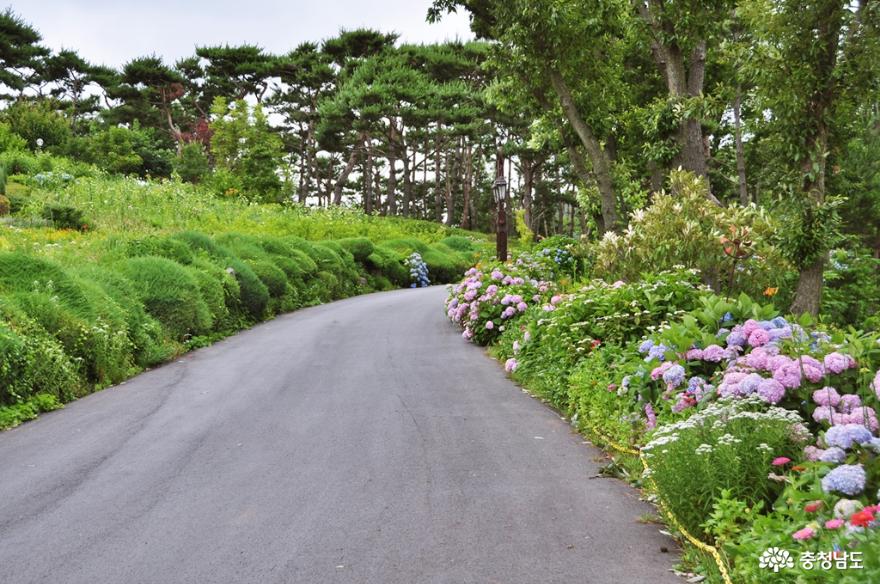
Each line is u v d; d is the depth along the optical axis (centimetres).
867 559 293
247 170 4494
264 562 412
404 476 564
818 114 1080
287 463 607
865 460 379
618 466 574
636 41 1612
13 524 485
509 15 1452
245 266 1730
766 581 331
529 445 650
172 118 6719
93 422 785
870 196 2572
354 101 4728
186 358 1225
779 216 1079
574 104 1589
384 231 3759
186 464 611
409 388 912
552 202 6906
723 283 1086
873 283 1608
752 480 418
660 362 634
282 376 1010
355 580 386
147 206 2556
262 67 5950
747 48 1101
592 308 895
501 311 1271
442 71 5225
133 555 426
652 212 1088
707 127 2067
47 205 2070
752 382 497
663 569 391
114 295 1180
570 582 377
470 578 384
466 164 6075
